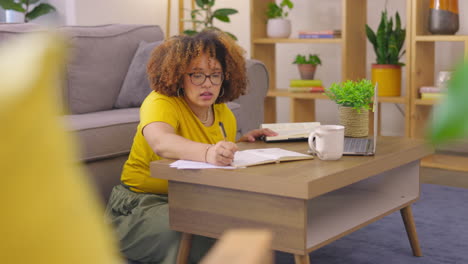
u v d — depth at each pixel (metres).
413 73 3.65
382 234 2.33
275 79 4.43
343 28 3.84
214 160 1.54
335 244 2.21
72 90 2.80
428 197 2.91
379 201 1.92
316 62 4.12
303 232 1.38
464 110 0.13
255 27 4.25
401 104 4.23
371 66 3.97
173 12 5.04
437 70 3.99
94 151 2.39
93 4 4.32
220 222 1.53
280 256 2.07
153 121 1.75
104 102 2.93
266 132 2.03
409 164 2.00
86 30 2.97
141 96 2.94
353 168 1.53
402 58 4.19
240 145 1.97
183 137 1.71
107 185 2.47
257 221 1.46
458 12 3.62
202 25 4.96
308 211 1.78
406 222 2.06
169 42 1.83
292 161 1.62
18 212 0.12
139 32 3.21
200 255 1.83
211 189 1.54
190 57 1.77
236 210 1.49
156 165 1.61
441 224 2.46
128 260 1.96
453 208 2.70
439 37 3.53
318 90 4.05
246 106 3.04
